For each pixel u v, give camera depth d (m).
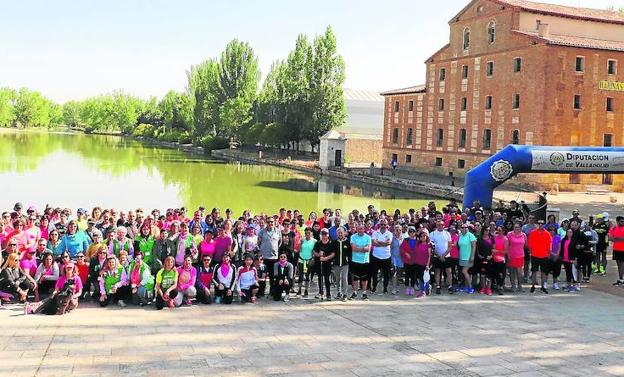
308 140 90.62
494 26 57.12
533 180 50.78
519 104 53.94
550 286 17.58
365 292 15.73
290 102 88.12
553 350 11.43
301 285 16.17
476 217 19.41
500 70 56.38
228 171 70.06
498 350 11.36
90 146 111.88
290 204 43.94
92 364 10.07
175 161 83.38
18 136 140.25
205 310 14.20
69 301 13.54
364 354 10.98
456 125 62.59
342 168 69.50
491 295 16.30
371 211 20.36
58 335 11.70
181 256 15.16
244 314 13.87
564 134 51.69
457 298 15.86
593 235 18.48
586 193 49.88
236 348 11.16
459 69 62.03
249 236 16.66
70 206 37.47
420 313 14.16
